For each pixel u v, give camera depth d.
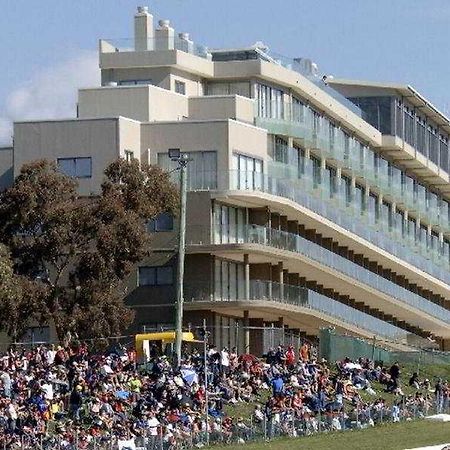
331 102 189.75
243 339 158.88
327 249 179.88
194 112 171.50
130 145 159.62
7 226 147.50
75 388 116.88
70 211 147.12
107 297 146.50
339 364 146.12
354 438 120.25
